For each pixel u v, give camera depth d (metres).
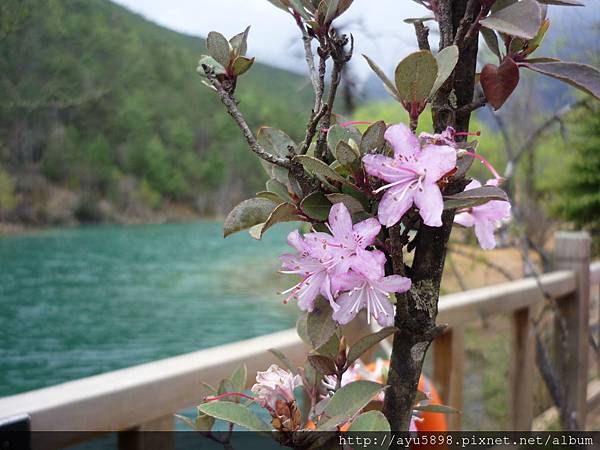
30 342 6.86
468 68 0.57
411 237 0.61
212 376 1.34
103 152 21.08
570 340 2.84
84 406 1.13
